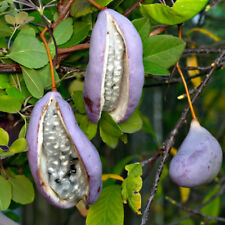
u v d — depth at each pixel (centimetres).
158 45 60
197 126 60
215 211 87
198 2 58
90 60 54
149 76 69
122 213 61
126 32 55
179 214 115
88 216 61
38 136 54
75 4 60
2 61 59
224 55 63
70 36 60
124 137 63
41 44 58
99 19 55
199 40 99
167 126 115
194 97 61
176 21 60
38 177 54
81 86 69
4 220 60
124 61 56
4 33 60
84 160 53
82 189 56
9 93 59
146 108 114
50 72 59
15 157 65
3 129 60
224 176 90
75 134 53
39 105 54
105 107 58
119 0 61
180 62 71
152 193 59
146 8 59
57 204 55
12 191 62
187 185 58
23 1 61
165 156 60
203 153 58
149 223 121
